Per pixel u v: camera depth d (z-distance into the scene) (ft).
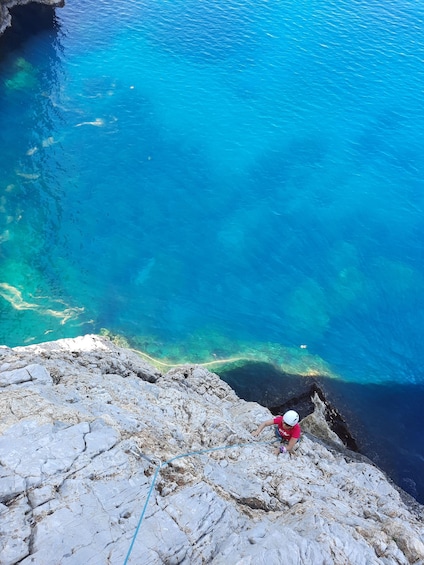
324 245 139.95
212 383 92.53
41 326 115.75
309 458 69.56
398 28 216.54
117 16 221.46
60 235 136.46
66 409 49.19
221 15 223.10
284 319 124.47
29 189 146.82
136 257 134.21
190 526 41.14
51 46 201.26
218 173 157.48
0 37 199.11
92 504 40.16
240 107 180.55
